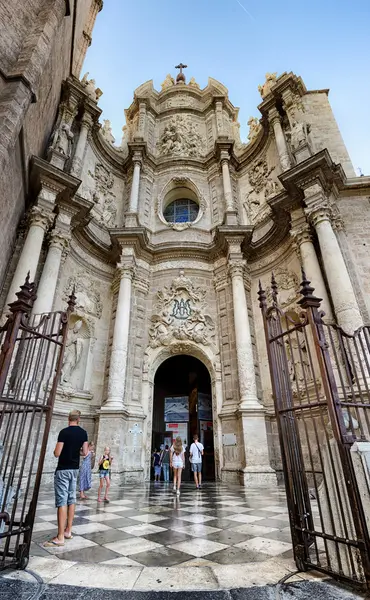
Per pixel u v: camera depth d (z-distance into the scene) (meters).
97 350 14.02
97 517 5.73
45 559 3.40
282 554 3.60
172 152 19.97
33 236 11.36
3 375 3.30
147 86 22.78
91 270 15.09
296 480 3.56
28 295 3.73
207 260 16.39
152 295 15.66
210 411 16.64
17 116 8.39
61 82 14.95
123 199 18.36
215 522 5.29
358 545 2.66
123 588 2.66
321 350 3.28
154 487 10.52
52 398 3.97
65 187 12.59
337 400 3.09
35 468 9.52
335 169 12.37
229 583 2.75
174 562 3.33
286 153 15.00
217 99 21.11
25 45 9.50
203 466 15.36
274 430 12.40
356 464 2.88
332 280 10.59
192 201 19.30
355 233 12.09
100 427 11.66
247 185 18.19
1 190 9.19
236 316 13.81
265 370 13.55
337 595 2.57
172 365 17.81
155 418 16.45
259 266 15.34
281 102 16.66
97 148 17.69
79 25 16.58
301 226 12.49
